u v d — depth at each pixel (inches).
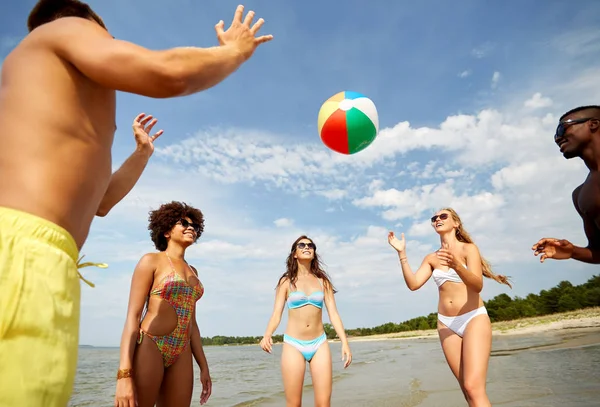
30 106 52.4
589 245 104.6
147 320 129.6
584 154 90.7
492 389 261.1
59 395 46.0
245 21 63.7
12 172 49.9
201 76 55.5
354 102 186.9
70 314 48.8
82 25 56.4
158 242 148.8
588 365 333.7
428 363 512.1
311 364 188.5
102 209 91.4
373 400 260.2
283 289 205.9
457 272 157.5
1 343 42.5
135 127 100.1
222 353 1533.0
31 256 46.0
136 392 123.4
